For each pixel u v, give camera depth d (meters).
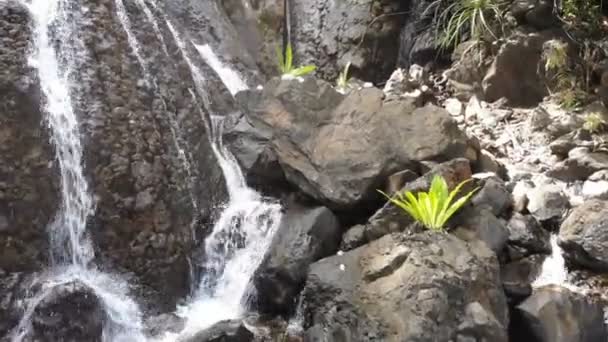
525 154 5.51
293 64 7.26
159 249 4.55
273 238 4.68
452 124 4.96
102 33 4.91
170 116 5.07
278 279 4.51
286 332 4.30
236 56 6.57
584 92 5.78
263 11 7.12
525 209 4.72
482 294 3.82
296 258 4.49
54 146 4.35
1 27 4.45
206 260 4.88
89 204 4.36
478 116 6.03
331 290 3.99
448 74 6.52
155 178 4.68
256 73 6.63
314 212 4.71
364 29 7.22
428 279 3.70
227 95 5.75
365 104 5.12
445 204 4.19
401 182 4.70
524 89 6.09
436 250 3.93
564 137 5.38
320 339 3.89
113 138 4.57
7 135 4.18
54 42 4.68
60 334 3.76
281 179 5.14
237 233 4.96
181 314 4.51
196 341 3.85
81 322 3.85
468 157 5.03
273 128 5.18
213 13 6.71
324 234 4.66
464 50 6.48
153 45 5.32
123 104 4.74
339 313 3.88
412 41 7.23
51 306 3.77
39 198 4.20
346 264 4.11
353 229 4.64
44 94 4.42
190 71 5.51
